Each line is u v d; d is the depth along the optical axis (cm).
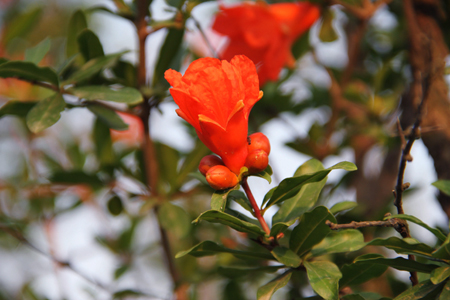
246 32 75
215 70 62
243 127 62
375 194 85
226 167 63
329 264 63
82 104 71
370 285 77
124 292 77
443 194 69
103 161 77
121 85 73
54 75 68
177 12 72
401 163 63
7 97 87
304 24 77
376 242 62
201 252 64
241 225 63
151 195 74
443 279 61
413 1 73
